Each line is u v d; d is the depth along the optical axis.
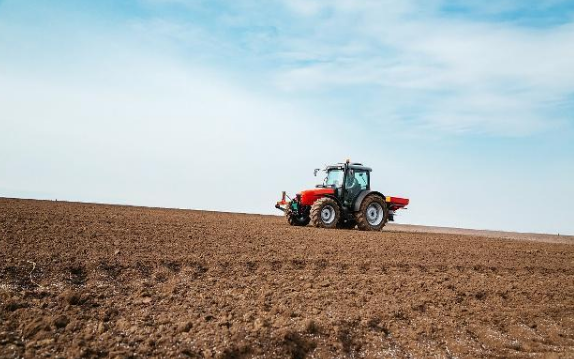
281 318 5.06
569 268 9.00
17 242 6.58
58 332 4.32
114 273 5.87
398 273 7.38
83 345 4.14
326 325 4.99
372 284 6.62
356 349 4.75
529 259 9.59
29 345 4.04
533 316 6.08
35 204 12.27
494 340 5.23
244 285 6.03
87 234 7.67
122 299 5.19
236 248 7.82
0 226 7.52
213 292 5.67
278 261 7.20
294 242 9.05
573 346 5.31
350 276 6.92
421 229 20.50
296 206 14.05
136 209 14.48
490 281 7.45
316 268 7.16
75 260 6.04
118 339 4.28
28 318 4.49
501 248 10.91
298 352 4.52
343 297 5.93
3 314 4.52
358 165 14.59
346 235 11.03
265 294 5.76
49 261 5.89
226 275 6.37
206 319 4.85
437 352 4.89
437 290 6.62
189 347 4.28
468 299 6.45
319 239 9.80
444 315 5.75
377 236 11.43
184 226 9.97
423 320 5.52
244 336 4.53
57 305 4.85
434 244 10.53
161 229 9.09
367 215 14.05
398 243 10.12
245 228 10.88
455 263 8.38
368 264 7.66
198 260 6.73
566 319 6.09
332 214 13.62
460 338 5.23
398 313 5.60
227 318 4.89
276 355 4.38
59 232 7.56
